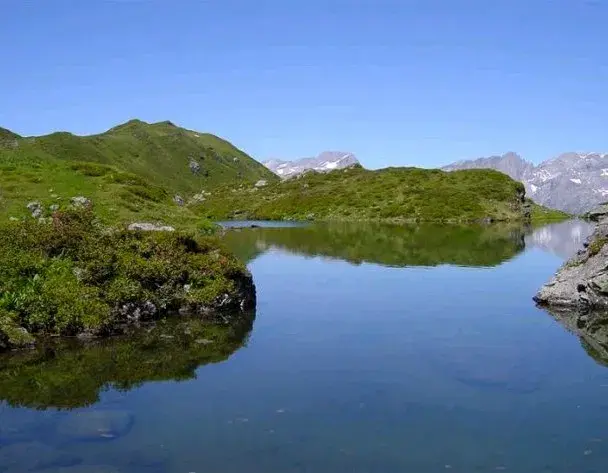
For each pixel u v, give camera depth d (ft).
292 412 57.82
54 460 47.21
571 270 121.60
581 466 46.68
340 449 49.62
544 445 50.55
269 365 74.43
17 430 53.31
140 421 55.57
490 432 53.26
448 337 89.92
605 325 98.12
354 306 115.44
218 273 110.22
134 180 249.34
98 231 110.11
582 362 76.07
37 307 87.30
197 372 71.51
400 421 55.67
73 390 64.75
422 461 47.50
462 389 65.00
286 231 340.39
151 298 100.83
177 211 237.86
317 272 165.37
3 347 80.59
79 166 248.11
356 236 299.79
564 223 448.65
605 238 120.88
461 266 178.29
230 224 422.82
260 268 174.50
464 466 46.65
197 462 47.06
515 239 281.13
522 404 60.39
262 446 50.11
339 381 67.82
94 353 80.02
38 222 115.96
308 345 84.89
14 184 192.95
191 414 57.36
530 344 85.71
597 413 57.82
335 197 554.05
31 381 67.87
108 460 47.29
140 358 77.82
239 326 97.55
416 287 138.82
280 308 113.39
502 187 536.83
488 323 99.96
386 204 517.14
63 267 94.99
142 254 106.93
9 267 90.22
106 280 97.60
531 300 121.70
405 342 86.79
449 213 477.36
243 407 59.26
